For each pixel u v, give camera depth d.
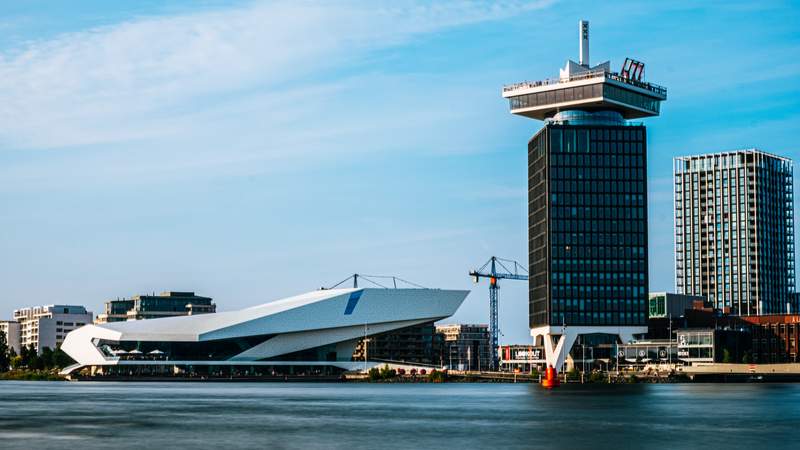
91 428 120.81
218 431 117.19
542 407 160.62
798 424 125.69
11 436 111.44
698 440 107.25
